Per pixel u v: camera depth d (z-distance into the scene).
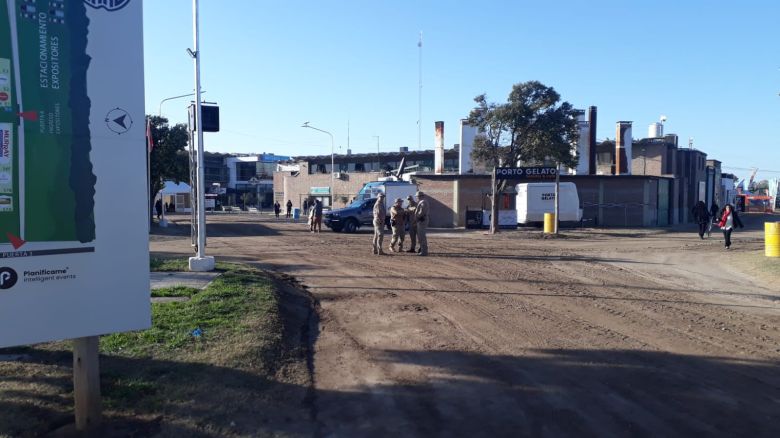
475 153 32.47
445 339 8.09
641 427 5.20
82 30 4.64
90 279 4.72
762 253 20.02
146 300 4.99
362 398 5.89
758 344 7.95
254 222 42.88
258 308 8.89
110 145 4.79
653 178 42.72
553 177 30.95
